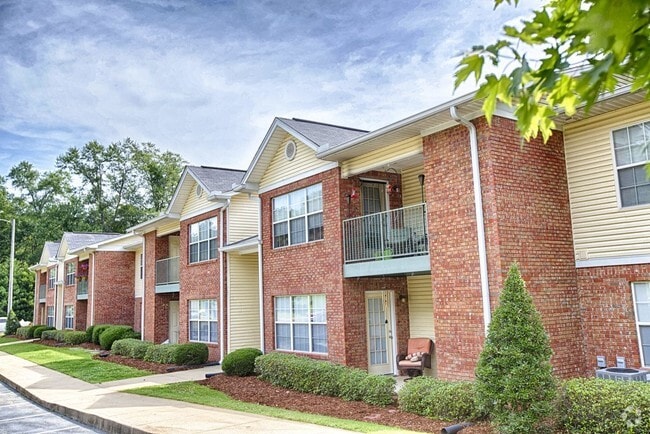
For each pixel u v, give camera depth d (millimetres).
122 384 14719
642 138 9578
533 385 7277
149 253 25344
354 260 13078
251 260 19531
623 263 9758
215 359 19000
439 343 10609
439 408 8680
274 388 12789
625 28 1625
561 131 10883
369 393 10273
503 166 9930
